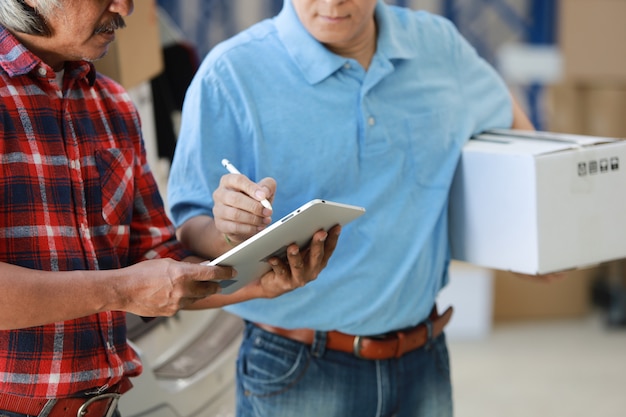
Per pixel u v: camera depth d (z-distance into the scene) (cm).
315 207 166
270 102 214
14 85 169
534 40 533
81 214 176
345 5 208
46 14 164
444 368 242
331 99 217
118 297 164
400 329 231
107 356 180
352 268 219
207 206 212
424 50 234
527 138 234
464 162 229
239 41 218
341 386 226
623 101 535
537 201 212
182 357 275
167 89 365
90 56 173
